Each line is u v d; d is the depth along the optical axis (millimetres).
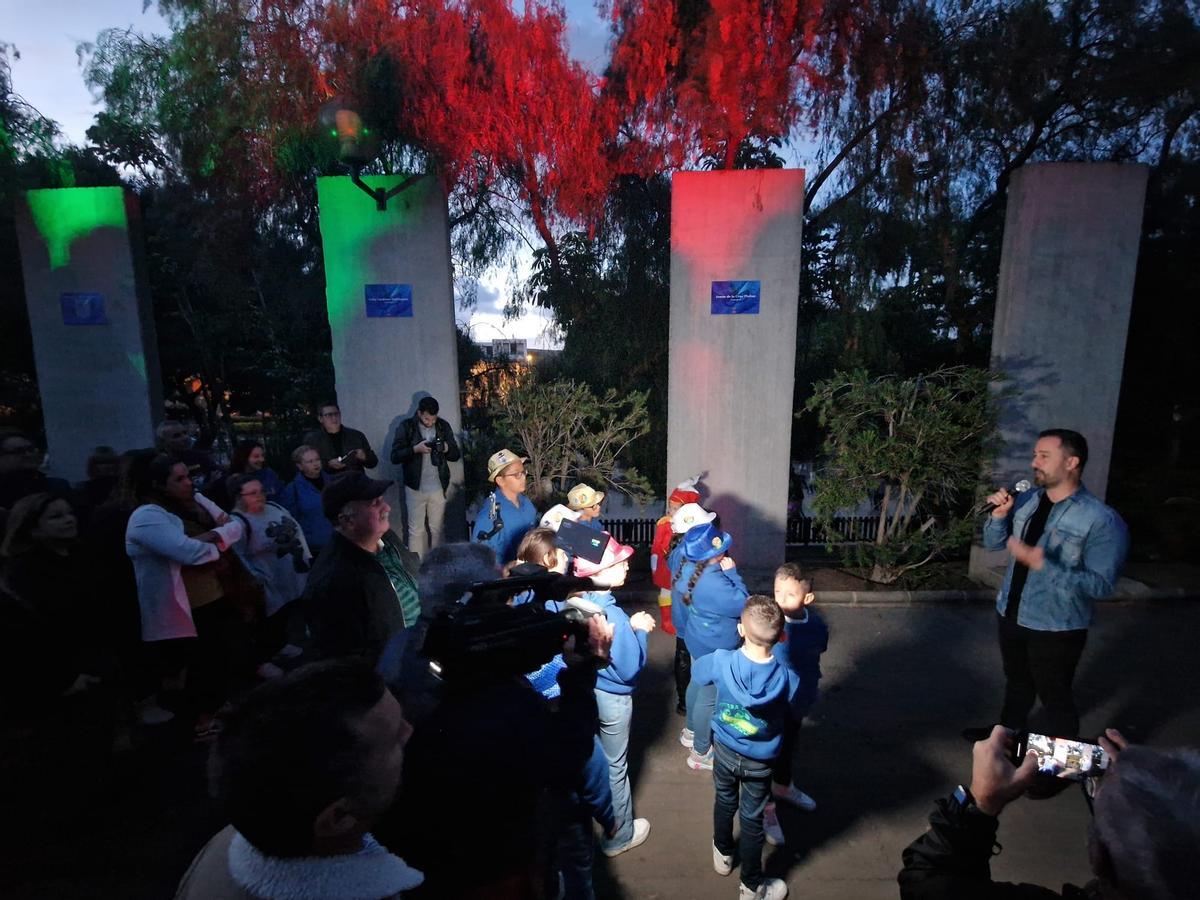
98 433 8086
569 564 3121
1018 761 1373
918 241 8180
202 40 7922
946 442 6582
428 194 7430
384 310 7570
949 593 6828
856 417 6875
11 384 12914
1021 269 6859
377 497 2906
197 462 6020
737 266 6926
